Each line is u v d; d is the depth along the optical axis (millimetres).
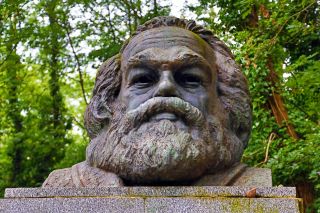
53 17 9305
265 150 6664
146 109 3090
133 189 2840
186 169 2980
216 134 3197
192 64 3246
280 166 6039
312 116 7117
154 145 2975
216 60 3531
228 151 3199
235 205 2738
